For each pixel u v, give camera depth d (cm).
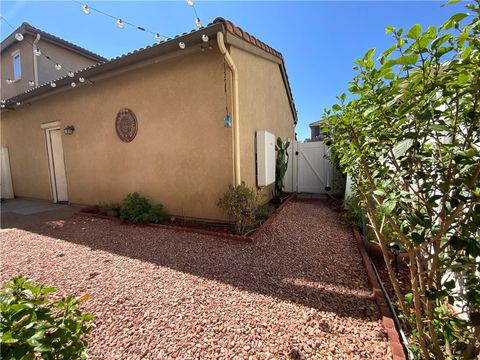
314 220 459
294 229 405
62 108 624
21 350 85
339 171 642
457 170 107
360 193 215
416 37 96
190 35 359
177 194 468
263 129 547
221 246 339
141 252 325
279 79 682
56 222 486
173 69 438
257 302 209
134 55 416
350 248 324
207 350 159
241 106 432
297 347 159
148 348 162
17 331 87
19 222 494
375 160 147
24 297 104
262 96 536
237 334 172
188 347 162
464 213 112
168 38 407
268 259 296
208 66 406
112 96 521
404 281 236
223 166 416
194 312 197
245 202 379
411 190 133
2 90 924
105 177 564
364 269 265
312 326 178
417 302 134
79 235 401
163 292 227
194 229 397
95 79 518
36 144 723
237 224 385
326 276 253
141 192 512
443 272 128
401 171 125
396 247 230
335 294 219
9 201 749
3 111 776
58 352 99
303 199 676
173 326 182
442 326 136
